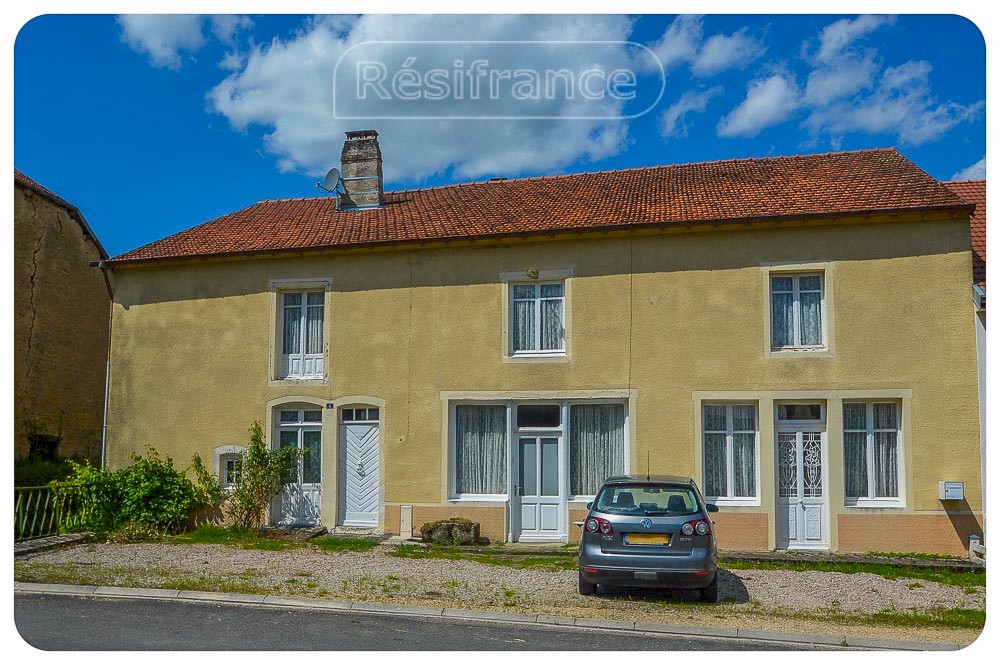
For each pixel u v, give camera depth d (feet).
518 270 51.78
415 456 51.88
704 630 30.78
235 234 59.00
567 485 50.21
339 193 62.23
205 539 50.14
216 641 28.14
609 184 58.95
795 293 48.93
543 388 50.62
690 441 48.44
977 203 57.21
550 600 34.99
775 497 47.60
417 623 31.40
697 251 49.65
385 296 53.52
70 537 48.93
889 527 46.19
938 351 46.47
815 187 51.65
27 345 65.21
